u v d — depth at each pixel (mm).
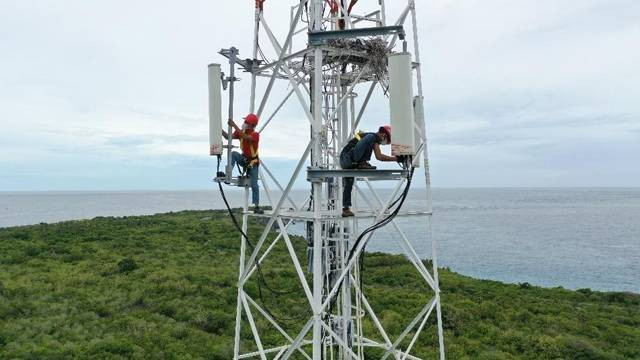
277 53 7984
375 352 18828
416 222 118312
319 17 7891
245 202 8656
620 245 72625
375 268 39562
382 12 8898
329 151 9266
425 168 8695
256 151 8219
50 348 17469
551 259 59688
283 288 29203
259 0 8539
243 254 8688
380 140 7395
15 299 23531
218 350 18219
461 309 26438
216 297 26562
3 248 40281
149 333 19766
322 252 9141
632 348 22281
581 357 20328
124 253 40438
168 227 59750
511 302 30344
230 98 8211
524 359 20094
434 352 19750
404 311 25906
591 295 35000
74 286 27875
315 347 6977
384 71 8281
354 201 9344
